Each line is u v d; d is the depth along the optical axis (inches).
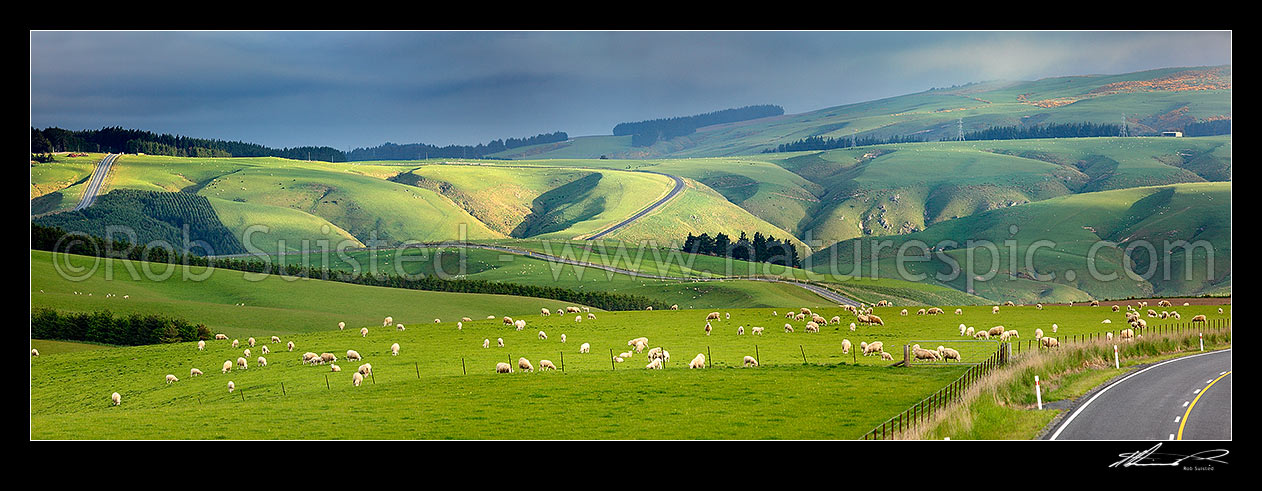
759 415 1681.8
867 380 2007.9
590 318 3897.6
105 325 4192.9
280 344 3346.5
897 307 4411.9
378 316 5526.6
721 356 2628.0
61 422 1897.1
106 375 2910.9
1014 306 4301.2
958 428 1393.9
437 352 2925.7
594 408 1809.8
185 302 5393.7
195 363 3016.7
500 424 1696.6
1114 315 3762.3
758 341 3004.4
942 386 1904.5
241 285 6171.3
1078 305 4377.5
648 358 2573.8
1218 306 4220.0
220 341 3592.5
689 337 3174.2
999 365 1955.0
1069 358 2085.4
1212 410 1534.2
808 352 2672.2
